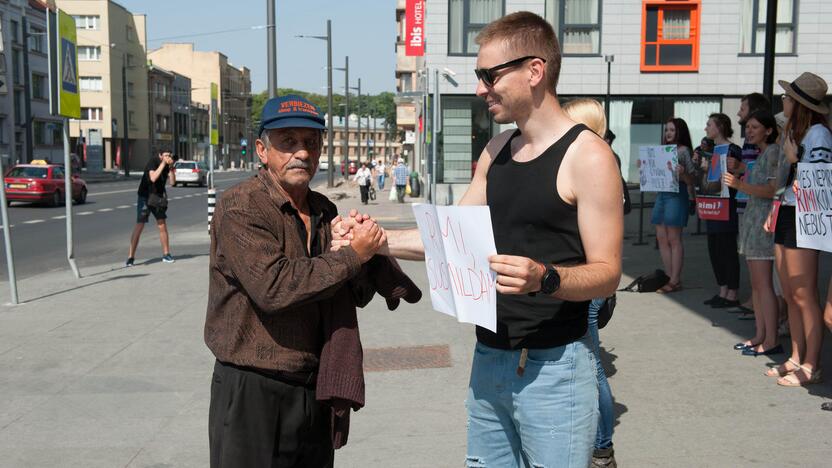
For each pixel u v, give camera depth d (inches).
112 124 3272.6
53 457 173.9
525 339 97.6
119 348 270.4
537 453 99.2
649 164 351.9
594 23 1013.8
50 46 402.9
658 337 265.4
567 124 98.0
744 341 257.3
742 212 308.7
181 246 605.9
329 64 1641.2
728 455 163.6
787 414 186.9
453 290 96.4
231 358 103.0
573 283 87.9
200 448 178.9
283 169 105.9
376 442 179.0
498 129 1008.9
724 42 1009.5
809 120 191.6
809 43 1003.3
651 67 1014.4
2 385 228.8
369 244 100.6
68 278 435.5
